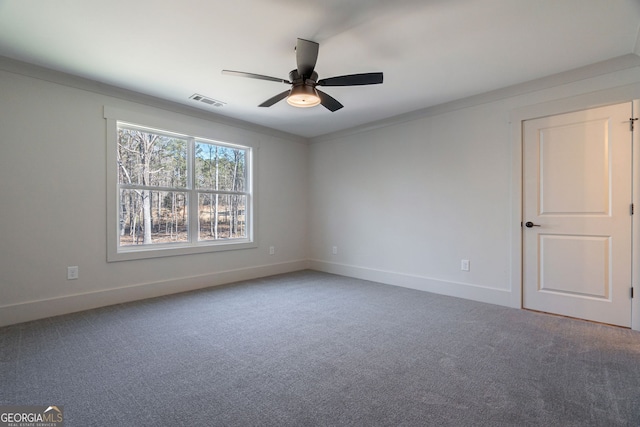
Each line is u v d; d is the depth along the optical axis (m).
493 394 1.68
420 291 3.85
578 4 1.90
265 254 4.75
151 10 1.98
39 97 2.83
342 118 4.25
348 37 2.28
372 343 2.34
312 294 3.70
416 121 3.96
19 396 1.64
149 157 3.62
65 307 2.96
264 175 4.73
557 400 1.62
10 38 2.31
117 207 3.30
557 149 2.95
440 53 2.50
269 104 2.79
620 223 2.66
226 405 1.58
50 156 2.89
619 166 2.65
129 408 1.55
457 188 3.60
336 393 1.69
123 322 2.74
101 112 3.17
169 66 2.76
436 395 1.67
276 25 2.14
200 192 4.07
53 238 2.90
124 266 3.35
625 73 2.60
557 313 2.96
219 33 2.24
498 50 2.46
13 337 2.40
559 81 2.89
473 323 2.75
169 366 1.98
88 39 2.32
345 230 4.81
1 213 2.65
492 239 3.34
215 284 4.14
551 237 2.99
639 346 2.27
